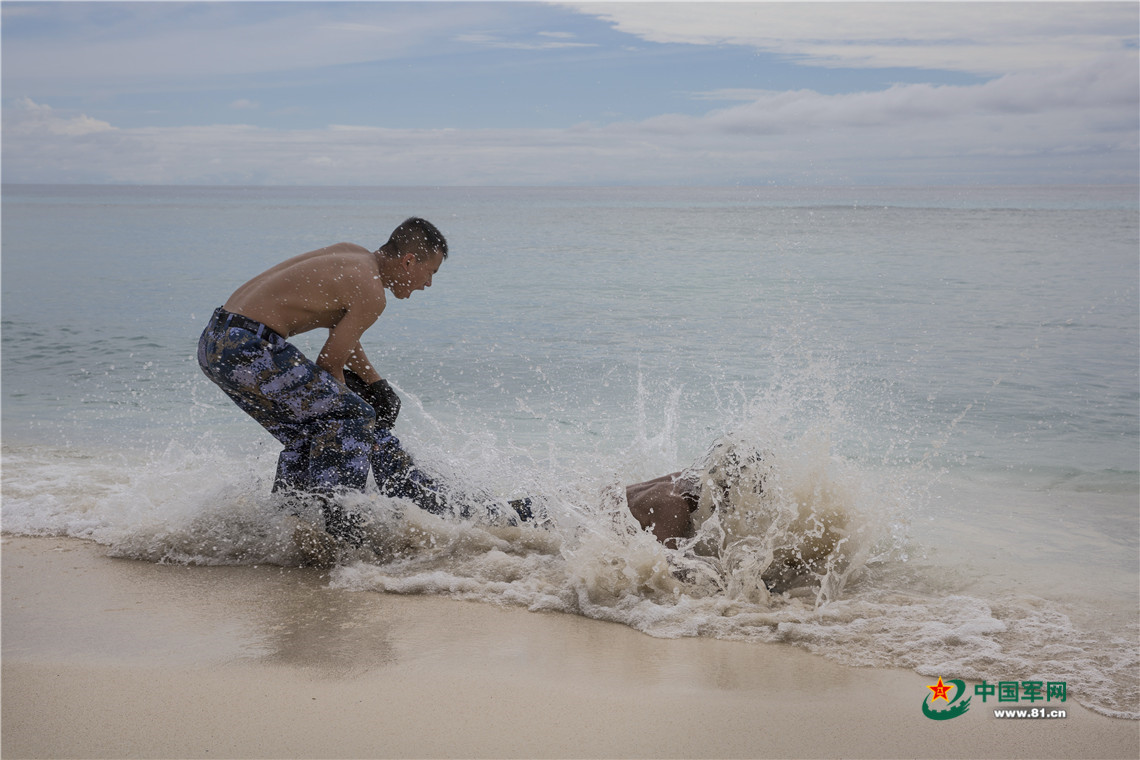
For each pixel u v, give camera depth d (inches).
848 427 215.0
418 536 141.3
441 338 361.4
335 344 137.9
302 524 138.6
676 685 92.1
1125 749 78.7
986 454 194.5
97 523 151.6
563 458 188.9
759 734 81.0
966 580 126.0
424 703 86.9
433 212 2391.7
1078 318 391.5
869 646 103.0
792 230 1269.7
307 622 110.9
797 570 130.0
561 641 105.2
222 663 96.8
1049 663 97.7
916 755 77.5
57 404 249.1
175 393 265.0
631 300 479.2
